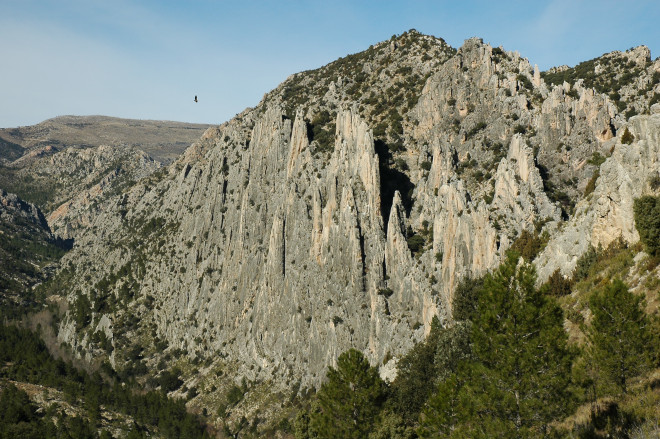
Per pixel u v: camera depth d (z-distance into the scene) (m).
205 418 157.50
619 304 42.56
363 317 126.38
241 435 140.38
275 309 157.12
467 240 103.25
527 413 38.94
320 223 144.38
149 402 172.50
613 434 37.91
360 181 136.00
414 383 74.00
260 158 191.12
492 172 118.94
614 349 42.28
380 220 130.50
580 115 114.38
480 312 42.84
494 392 39.94
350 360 60.22
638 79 143.38
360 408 58.62
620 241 64.12
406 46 193.00
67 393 169.38
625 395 41.81
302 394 136.62
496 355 40.84
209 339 188.75
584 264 67.19
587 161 108.81
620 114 113.62
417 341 107.38
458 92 142.62
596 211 69.12
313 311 140.75
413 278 115.81
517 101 129.25
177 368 190.88
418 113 150.75
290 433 127.00
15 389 161.12
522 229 97.69
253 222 184.25
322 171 150.75
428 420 47.22
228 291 187.00
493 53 150.12
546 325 39.47
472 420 41.09
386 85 176.38
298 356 144.25
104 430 146.25
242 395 154.88
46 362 199.12
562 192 105.62
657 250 56.00
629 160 63.41
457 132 137.38
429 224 124.62
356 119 143.88
